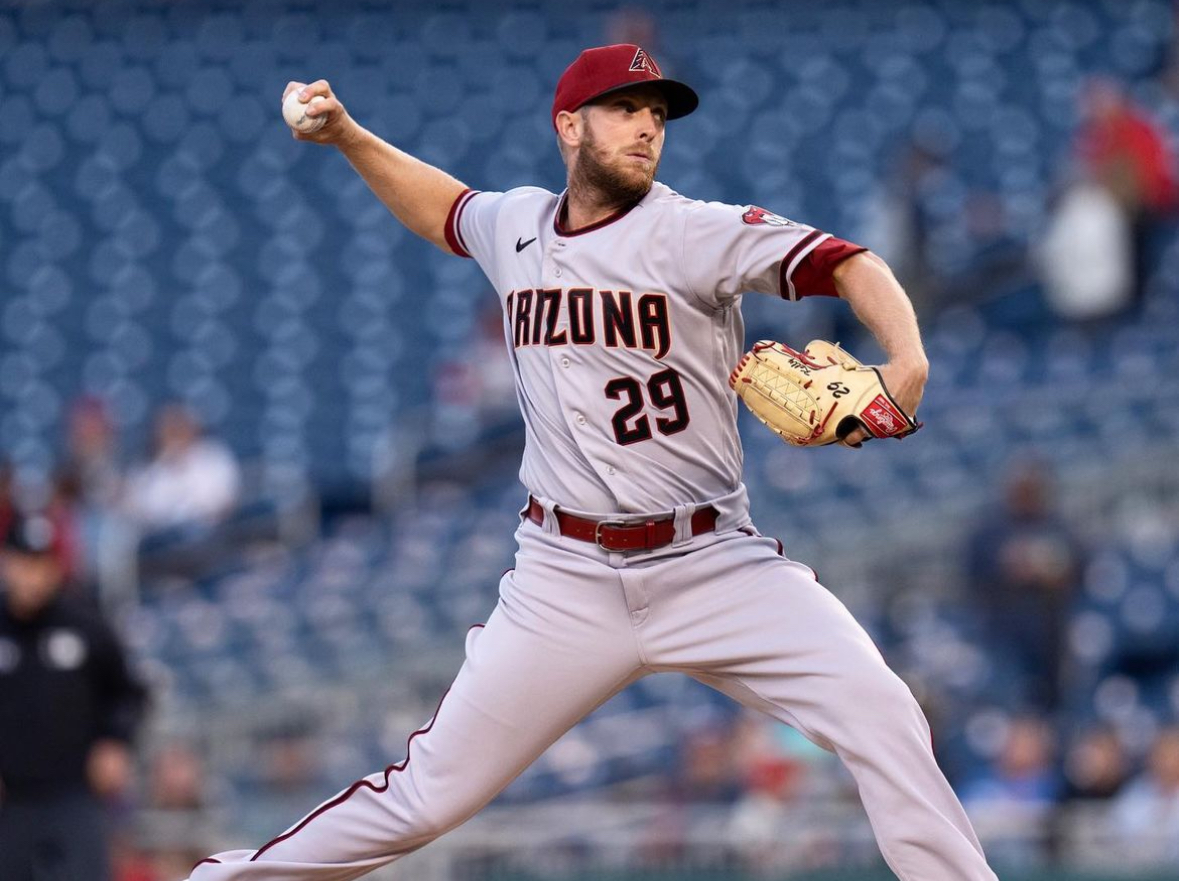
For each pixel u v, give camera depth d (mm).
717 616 12906
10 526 24125
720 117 61781
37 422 55719
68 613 24203
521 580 13289
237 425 53625
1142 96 59438
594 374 12773
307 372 54938
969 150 59500
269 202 60688
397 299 56594
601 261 12656
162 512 44094
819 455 43094
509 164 61938
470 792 13086
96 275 59594
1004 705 33938
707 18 66312
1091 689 37062
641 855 28844
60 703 24062
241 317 57188
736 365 12977
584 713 13305
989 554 35219
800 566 13195
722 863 28578
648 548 12938
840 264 12023
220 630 40906
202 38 67062
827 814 28797
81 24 67688
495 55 65812
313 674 38969
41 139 64438
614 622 13031
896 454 42469
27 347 57750
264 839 30594
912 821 12312
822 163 59750
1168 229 48000
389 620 40188
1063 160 58875
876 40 64562
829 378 11906
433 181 14289
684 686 38719
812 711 12656
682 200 12758
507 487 46375
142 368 56562
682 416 12805
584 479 12984
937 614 37625
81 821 24234
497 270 13547
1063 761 31000
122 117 64750
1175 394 41969
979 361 46000
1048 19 65000
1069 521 38031
